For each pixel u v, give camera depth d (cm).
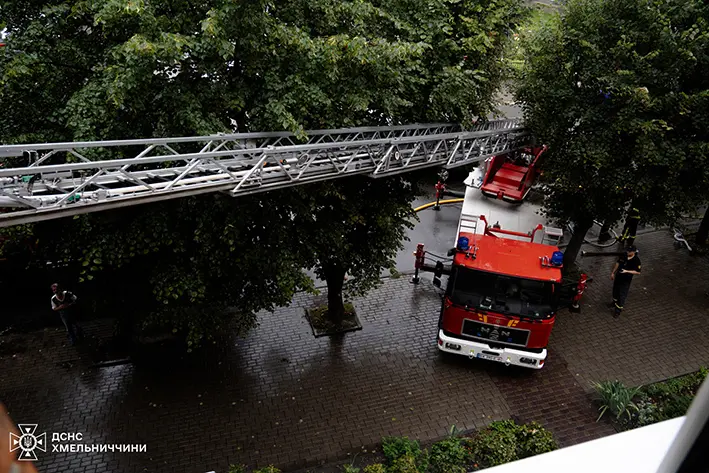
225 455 1012
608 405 1130
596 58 1184
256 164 829
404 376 1210
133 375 1173
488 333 1139
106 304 1128
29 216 662
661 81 1128
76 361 1196
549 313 1101
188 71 844
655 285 1560
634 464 128
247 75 861
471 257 1118
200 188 796
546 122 1281
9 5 805
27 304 1332
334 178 965
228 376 1187
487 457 990
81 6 755
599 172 1246
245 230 963
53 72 802
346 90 907
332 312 1328
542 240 1438
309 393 1156
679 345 1339
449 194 1989
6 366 1173
